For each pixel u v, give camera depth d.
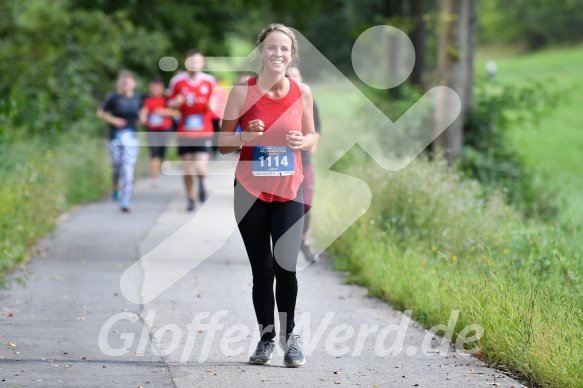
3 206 29.92
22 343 18.94
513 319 17.86
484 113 49.66
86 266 27.81
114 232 34.31
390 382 16.55
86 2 71.25
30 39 55.25
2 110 40.06
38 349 18.50
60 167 43.06
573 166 93.50
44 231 33.19
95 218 37.91
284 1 85.44
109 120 41.69
